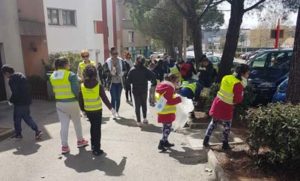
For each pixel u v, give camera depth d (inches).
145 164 236.1
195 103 389.4
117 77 374.9
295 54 248.5
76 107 259.4
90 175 218.2
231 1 469.7
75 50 964.0
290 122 182.4
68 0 922.7
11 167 234.2
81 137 271.4
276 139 186.5
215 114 247.3
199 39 671.1
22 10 568.1
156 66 544.7
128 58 458.9
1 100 494.6
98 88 244.4
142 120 366.3
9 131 318.3
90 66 246.8
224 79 245.6
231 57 473.1
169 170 225.3
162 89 260.1
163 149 264.8
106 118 383.9
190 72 485.1
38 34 596.4
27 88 293.7
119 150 266.2
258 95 435.8
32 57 597.6
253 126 200.2
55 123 362.9
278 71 465.1
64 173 222.1
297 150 178.9
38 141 294.2
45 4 854.5
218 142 277.4
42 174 221.3
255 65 515.2
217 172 207.8
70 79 251.4
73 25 954.1
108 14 1278.3
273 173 197.6
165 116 260.8
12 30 509.7
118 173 220.7
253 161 211.8
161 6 939.3
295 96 249.3
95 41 1101.1
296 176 191.0
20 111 292.4
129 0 789.9
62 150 259.0
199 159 244.5
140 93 342.0
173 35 1445.6
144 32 1507.1
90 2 1052.5
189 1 636.1
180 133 311.3
